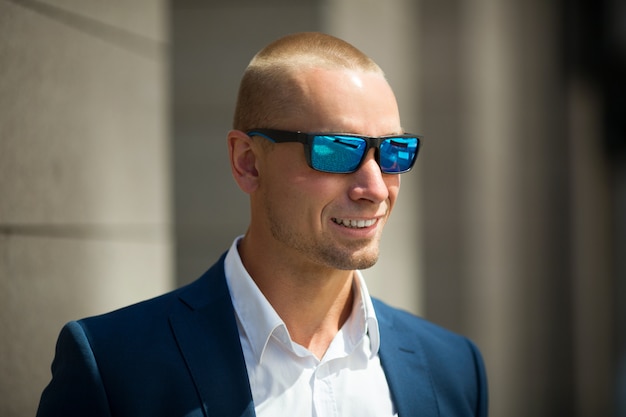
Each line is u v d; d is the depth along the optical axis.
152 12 5.18
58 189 4.19
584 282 14.51
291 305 3.20
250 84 3.18
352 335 3.29
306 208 3.01
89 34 4.48
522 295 12.92
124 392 2.91
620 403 15.39
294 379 3.10
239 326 3.18
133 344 3.01
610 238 15.41
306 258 3.10
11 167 3.85
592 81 14.99
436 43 11.03
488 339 11.47
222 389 2.97
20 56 3.93
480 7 11.31
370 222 3.06
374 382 3.27
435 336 3.63
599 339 15.19
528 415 13.09
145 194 5.05
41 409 2.91
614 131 15.34
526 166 13.20
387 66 8.88
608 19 15.07
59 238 4.19
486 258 11.44
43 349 4.05
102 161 4.58
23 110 3.94
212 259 7.55
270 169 3.09
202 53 7.61
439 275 10.95
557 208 13.90
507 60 12.45
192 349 3.04
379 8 8.62
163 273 5.26
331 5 7.35
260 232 3.22
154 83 5.18
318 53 3.11
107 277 4.61
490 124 11.59
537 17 13.61
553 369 13.70
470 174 10.94
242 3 7.55
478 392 3.60
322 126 3.00
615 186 15.41
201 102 7.61
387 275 8.62
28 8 3.99
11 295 3.84
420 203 10.75
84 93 4.43
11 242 3.85
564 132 14.02
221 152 7.59
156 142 5.20
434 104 11.02
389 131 3.10
